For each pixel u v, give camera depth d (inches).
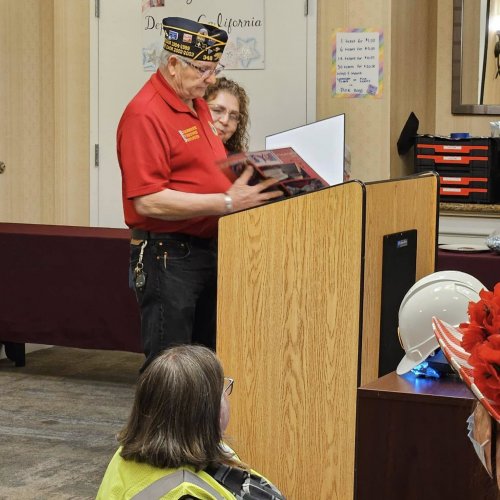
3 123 373.1
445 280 154.9
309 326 161.5
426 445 143.8
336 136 219.8
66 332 302.0
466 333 96.7
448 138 331.6
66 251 299.6
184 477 105.7
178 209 184.7
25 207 373.7
